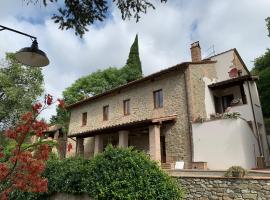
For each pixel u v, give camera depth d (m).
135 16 4.91
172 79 15.39
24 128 4.44
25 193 9.24
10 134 4.43
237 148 11.62
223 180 8.77
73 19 4.87
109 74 34.50
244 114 15.06
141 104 16.72
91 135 16.80
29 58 4.60
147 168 7.32
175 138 14.13
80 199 7.91
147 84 16.78
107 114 19.17
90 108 20.78
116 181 6.83
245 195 8.20
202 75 15.65
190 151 13.25
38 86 24.45
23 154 4.42
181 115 14.27
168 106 15.11
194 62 15.12
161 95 15.86
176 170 10.14
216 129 12.51
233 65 16.84
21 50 4.51
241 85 15.51
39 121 4.53
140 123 13.27
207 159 12.44
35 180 4.64
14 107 22.91
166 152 14.34
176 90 14.97
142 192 6.73
